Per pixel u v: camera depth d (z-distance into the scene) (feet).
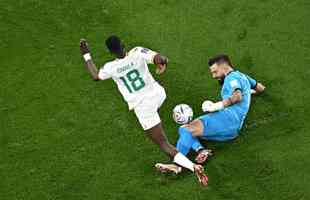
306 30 109.81
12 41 112.47
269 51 107.34
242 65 105.91
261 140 95.25
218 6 114.93
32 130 99.50
